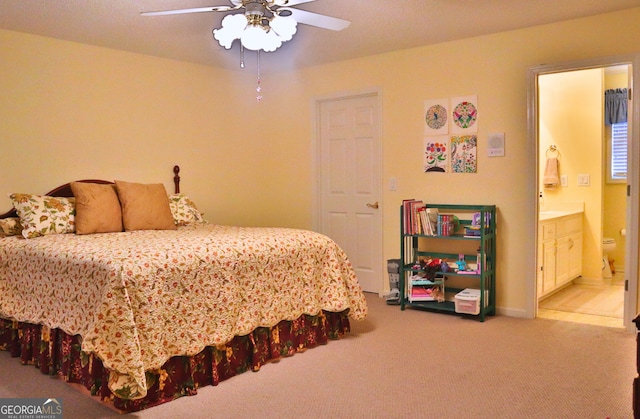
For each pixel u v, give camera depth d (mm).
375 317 4359
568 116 5758
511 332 3895
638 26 3686
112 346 2535
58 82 4238
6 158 3971
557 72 4086
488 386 2891
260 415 2580
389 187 4996
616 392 2787
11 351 3479
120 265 2639
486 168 4426
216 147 5414
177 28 3979
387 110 4953
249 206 5762
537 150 4223
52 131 4215
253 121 5773
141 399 2664
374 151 5172
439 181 4684
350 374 3102
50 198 3836
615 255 6250
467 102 4484
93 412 2633
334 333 3775
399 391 2838
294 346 3484
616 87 6094
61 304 2963
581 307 4684
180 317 2828
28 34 4066
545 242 4805
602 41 3826
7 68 3961
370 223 5262
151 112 4855
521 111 4227
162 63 4934
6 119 3963
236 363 3152
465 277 4629
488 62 4355
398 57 4848
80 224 3752
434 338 3770
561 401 2686
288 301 3424
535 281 4270
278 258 3373
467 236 4266
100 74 4492
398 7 3572
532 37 4133
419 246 4867
